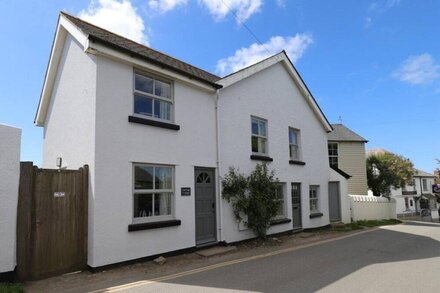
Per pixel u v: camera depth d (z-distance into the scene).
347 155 27.95
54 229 7.69
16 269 7.06
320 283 6.93
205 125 11.54
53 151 10.82
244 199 12.27
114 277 7.55
